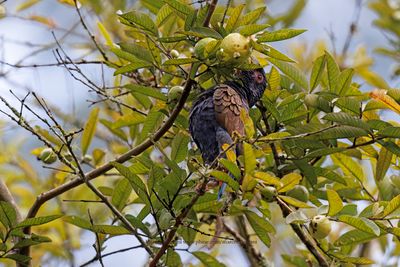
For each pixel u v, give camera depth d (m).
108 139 13.62
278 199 8.65
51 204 13.29
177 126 10.20
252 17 8.54
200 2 8.69
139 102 11.33
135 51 9.22
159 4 10.45
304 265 11.02
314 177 10.03
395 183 10.40
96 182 13.09
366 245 12.25
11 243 10.05
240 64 8.31
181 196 8.91
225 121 9.66
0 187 9.70
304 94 9.87
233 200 8.97
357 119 9.09
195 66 8.48
